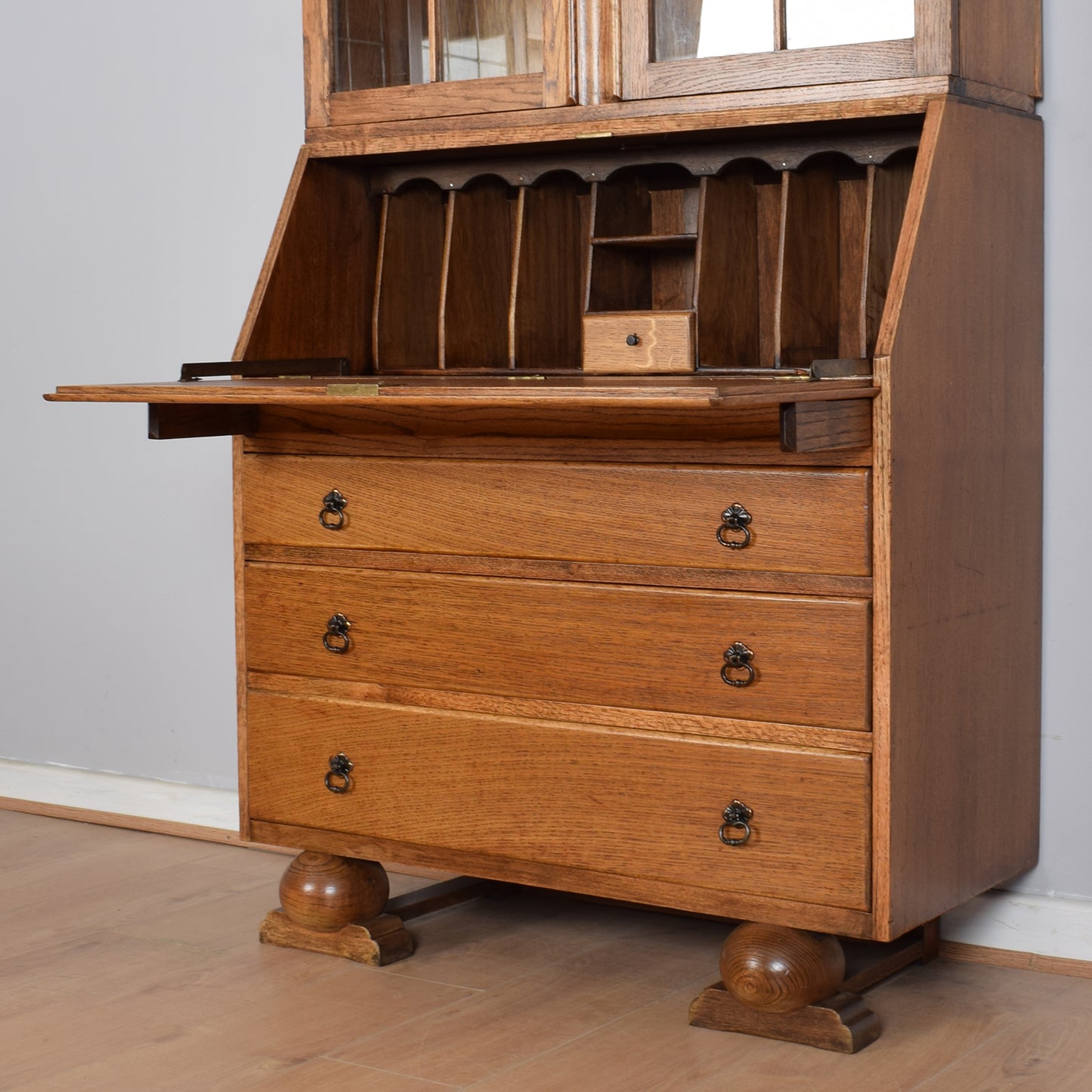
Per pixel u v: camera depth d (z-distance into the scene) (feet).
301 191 8.39
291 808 8.13
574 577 7.15
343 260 8.71
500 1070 6.56
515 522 7.26
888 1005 7.28
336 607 7.86
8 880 9.42
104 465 10.62
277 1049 6.80
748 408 6.61
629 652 7.02
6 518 11.10
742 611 6.72
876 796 6.48
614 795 7.13
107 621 10.72
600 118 7.63
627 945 8.15
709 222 7.82
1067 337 7.66
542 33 7.71
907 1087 6.33
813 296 7.86
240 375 7.82
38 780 11.05
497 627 7.38
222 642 10.23
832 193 8.05
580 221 8.85
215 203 10.03
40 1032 7.00
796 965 6.72
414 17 8.10
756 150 7.73
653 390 5.79
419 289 9.07
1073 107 7.56
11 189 10.84
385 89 8.23
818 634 6.55
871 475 6.37
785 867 6.73
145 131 10.24
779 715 6.68
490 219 8.85
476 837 7.55
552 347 8.62
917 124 7.25
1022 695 7.64
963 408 6.93
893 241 7.74
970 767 7.14
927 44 6.85
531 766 7.35
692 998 7.39
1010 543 7.44
